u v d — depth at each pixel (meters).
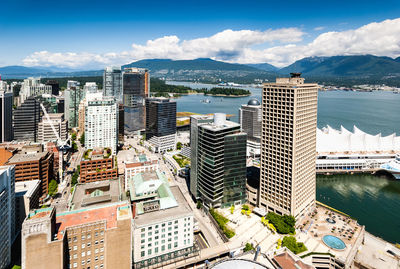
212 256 152.88
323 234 179.00
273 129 196.62
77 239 115.31
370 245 179.88
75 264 116.00
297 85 179.12
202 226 194.50
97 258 119.75
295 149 185.50
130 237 122.75
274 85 192.88
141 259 143.12
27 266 104.94
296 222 191.75
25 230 103.25
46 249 106.12
